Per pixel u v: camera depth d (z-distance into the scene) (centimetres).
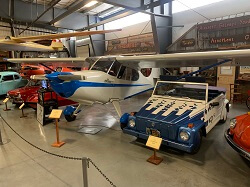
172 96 419
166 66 577
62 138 436
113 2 689
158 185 258
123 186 257
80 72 447
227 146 374
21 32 1138
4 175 290
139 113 372
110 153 357
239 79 738
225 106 508
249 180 264
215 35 754
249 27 668
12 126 529
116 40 1232
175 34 920
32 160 335
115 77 505
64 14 923
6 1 1036
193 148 312
